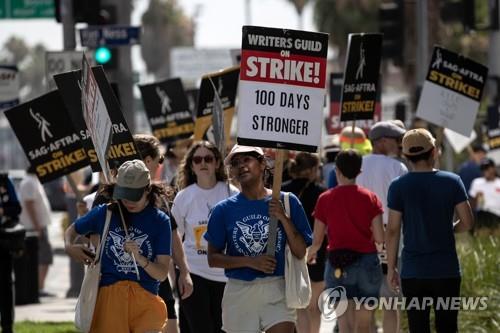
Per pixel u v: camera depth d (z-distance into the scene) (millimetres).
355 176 15352
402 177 13805
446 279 13617
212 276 14469
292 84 12312
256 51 12289
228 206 12219
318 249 15695
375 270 15375
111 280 11930
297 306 12164
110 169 13359
